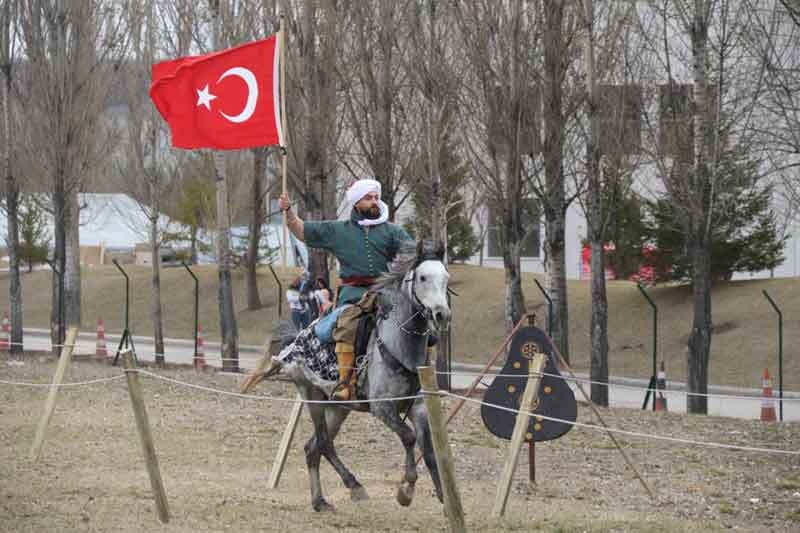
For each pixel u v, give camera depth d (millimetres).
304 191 31422
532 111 26266
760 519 13094
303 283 23766
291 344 13180
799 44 24938
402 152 30516
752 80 26062
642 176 41000
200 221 55406
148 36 39406
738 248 39500
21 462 15516
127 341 35750
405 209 46344
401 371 11766
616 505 13703
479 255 54812
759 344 35344
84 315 53250
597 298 26188
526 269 51031
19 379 24719
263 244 55938
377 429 19281
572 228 50438
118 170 48375
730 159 26984
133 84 39812
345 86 29750
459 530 10445
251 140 14992
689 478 15570
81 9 33312
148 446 11898
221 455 16734
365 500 13438
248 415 20625
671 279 41219
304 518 12398
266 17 32469
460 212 48312
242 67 14969
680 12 24859
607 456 17234
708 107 25719
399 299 11797
